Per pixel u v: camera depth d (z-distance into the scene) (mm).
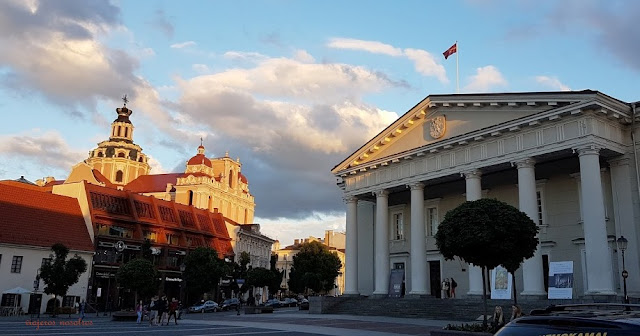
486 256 18422
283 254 141500
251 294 83125
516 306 17812
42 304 51469
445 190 40500
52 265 42594
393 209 45031
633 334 4160
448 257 19531
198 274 63938
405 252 42969
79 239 57625
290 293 113375
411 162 38094
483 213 18344
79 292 55281
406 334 21734
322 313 39562
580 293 31250
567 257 32438
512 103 31391
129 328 27281
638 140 28953
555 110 29000
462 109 34969
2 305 48406
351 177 43312
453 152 35031
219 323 31922
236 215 120812
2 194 53844
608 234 29609
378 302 36781
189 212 78938
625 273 24578
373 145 41000
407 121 38281
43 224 55094
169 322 33688
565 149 28719
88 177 88188
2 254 49312
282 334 22109
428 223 42344
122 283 40656
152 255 63438
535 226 18875
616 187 29438
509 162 31453
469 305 30344
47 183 102938
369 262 46188
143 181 116375
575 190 32875
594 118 28109
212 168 115562
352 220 42719
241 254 81625
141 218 67250
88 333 22828
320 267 97688
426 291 35812
